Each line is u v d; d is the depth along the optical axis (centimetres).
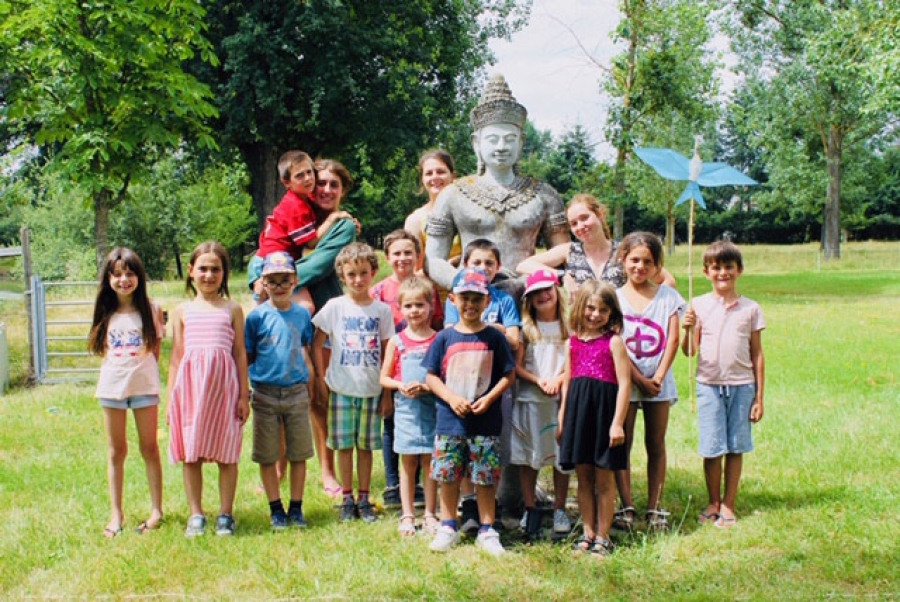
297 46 1766
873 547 437
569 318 475
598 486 453
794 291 2322
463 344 459
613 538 478
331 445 518
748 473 593
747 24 3147
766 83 3259
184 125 1252
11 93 1116
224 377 493
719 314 503
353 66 1820
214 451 487
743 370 498
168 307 1697
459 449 458
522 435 480
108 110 1098
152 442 509
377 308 531
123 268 497
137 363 500
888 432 697
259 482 602
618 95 2038
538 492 545
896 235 5172
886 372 998
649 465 505
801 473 587
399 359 501
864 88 2084
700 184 548
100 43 1030
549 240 559
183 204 3009
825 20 2816
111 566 432
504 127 541
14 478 605
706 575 411
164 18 1101
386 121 1952
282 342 509
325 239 583
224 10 1781
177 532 487
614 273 516
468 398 452
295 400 511
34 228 2662
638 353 491
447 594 392
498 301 495
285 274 514
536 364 480
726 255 500
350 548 459
